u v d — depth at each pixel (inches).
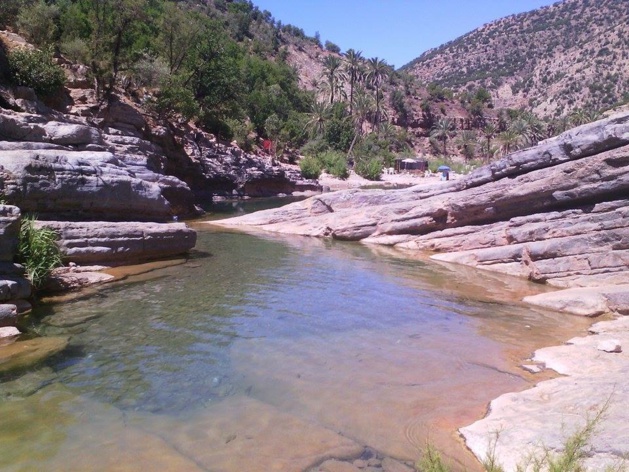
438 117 5009.8
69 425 195.0
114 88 1362.0
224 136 2114.9
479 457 177.8
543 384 245.8
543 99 5964.6
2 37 1161.4
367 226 772.6
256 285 451.2
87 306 357.1
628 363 270.2
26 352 266.5
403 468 172.4
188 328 321.1
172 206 981.2
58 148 544.1
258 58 3718.0
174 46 1749.5
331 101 3895.2
